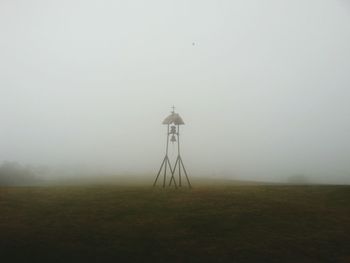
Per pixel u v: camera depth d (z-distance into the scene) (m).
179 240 5.53
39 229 6.02
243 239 5.60
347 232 5.96
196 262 4.73
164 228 6.08
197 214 6.91
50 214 6.95
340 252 5.12
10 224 6.29
